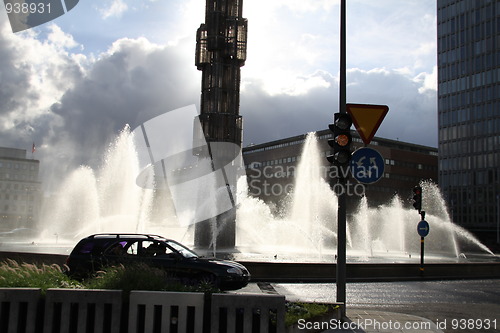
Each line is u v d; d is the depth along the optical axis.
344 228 10.74
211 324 7.01
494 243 86.44
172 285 8.09
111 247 13.25
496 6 97.19
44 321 7.05
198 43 49.25
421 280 21.61
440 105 107.62
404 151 108.75
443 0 108.62
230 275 12.88
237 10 49.50
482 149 97.75
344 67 11.18
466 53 102.75
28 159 110.69
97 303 7.10
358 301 14.11
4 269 8.35
